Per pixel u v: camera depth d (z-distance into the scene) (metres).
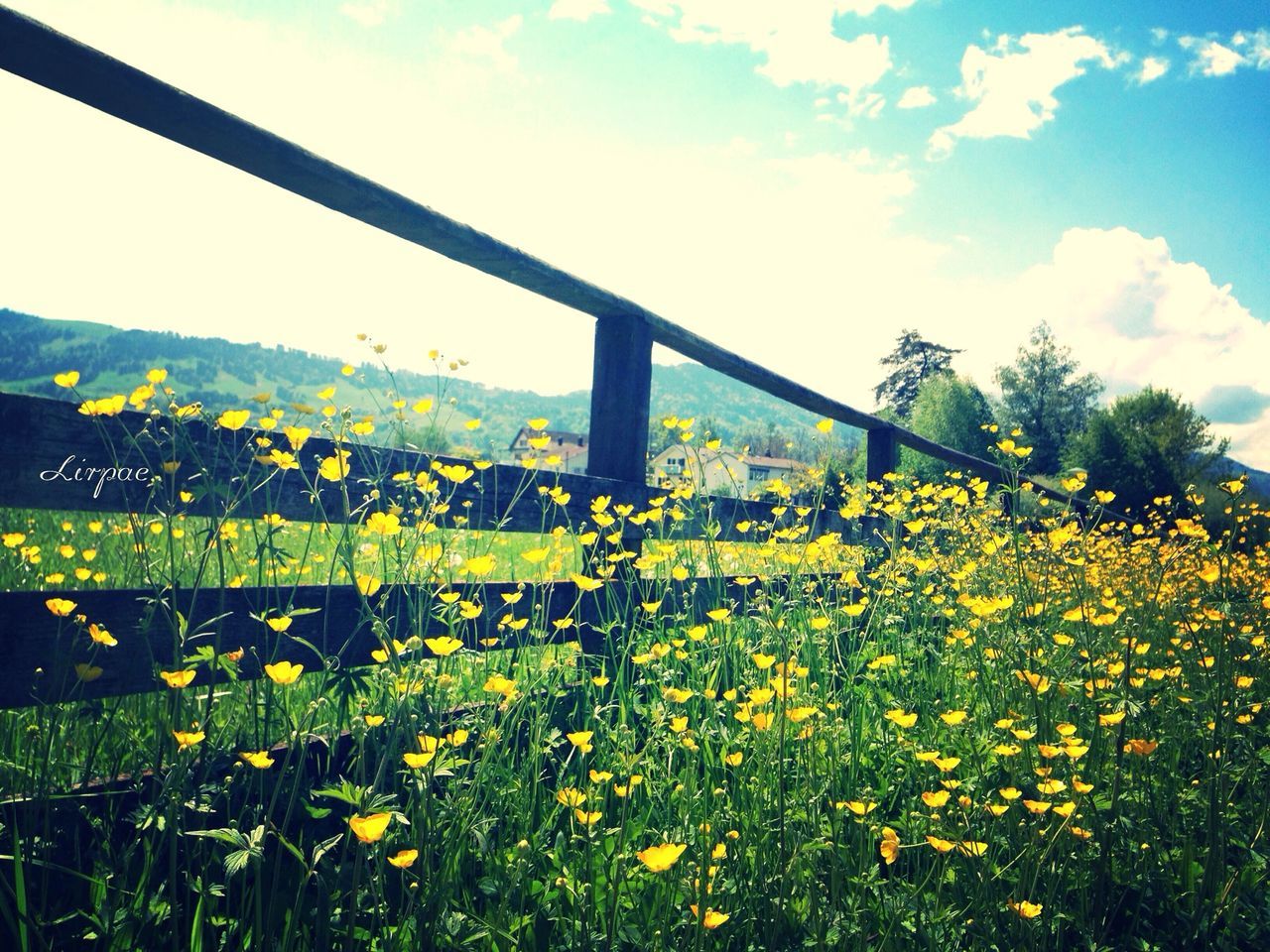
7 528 2.94
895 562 3.41
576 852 1.70
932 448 5.35
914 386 76.31
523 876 1.44
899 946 1.59
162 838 1.46
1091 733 2.42
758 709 1.94
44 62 1.34
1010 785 2.03
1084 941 1.69
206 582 2.21
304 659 1.75
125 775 1.60
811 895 1.53
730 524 3.38
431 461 2.06
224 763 1.62
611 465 2.80
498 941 1.41
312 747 1.75
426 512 1.91
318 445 1.87
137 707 1.91
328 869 1.57
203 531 1.75
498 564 3.26
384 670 1.72
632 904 1.62
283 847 1.61
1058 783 1.69
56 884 1.41
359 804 1.29
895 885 1.75
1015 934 1.60
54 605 1.37
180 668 1.37
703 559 3.31
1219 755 2.20
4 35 1.27
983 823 1.93
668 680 2.16
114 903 1.29
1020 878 1.71
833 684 2.54
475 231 2.11
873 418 4.74
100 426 1.47
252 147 1.61
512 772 1.83
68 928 1.37
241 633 1.66
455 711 1.88
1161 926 1.80
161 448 1.51
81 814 1.45
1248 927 1.74
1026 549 3.42
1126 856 1.92
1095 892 1.76
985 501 4.70
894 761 2.28
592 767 2.08
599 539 2.62
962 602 2.47
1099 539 5.21
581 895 1.45
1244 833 2.06
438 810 1.55
